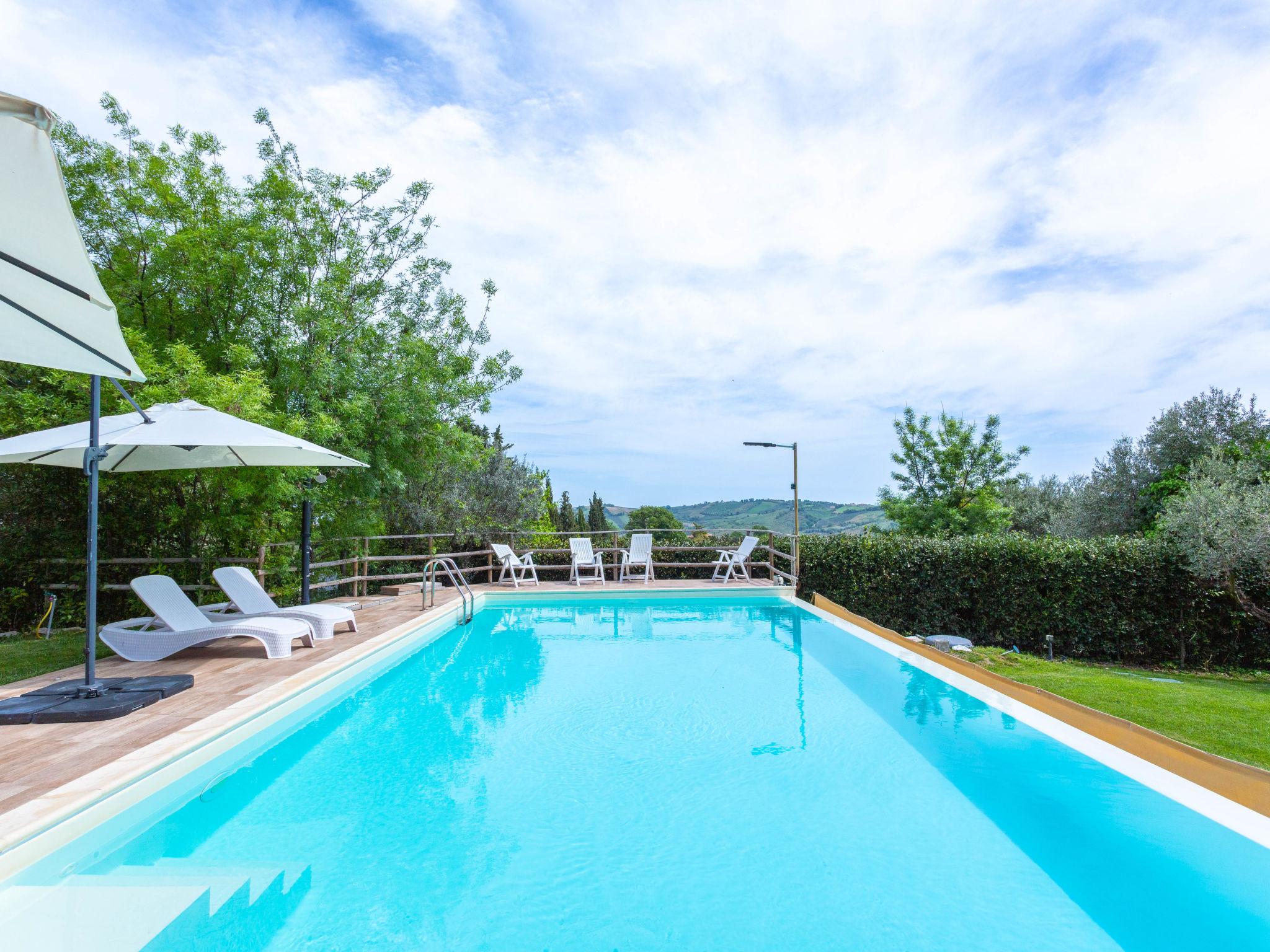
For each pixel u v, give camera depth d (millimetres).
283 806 3455
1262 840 2820
